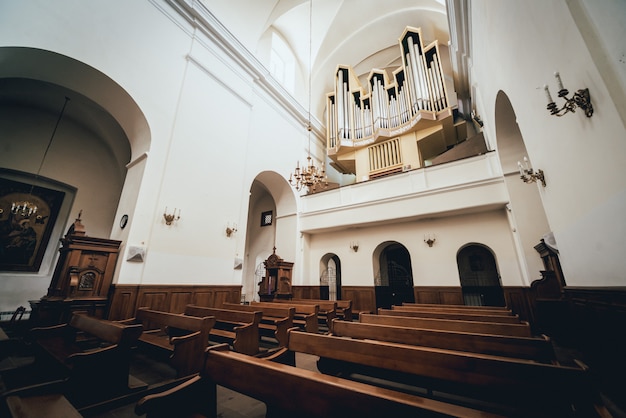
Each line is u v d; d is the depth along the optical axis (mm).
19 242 6082
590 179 2180
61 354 2580
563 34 2156
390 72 12750
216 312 4023
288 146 9781
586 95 1979
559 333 4027
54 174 6711
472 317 3439
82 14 4703
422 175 7266
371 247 8383
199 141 6406
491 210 6680
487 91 5574
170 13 6273
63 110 6691
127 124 5859
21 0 4031
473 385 1487
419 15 9992
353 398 1067
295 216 9539
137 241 4992
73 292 4266
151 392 2451
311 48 10969
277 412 1355
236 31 7891
